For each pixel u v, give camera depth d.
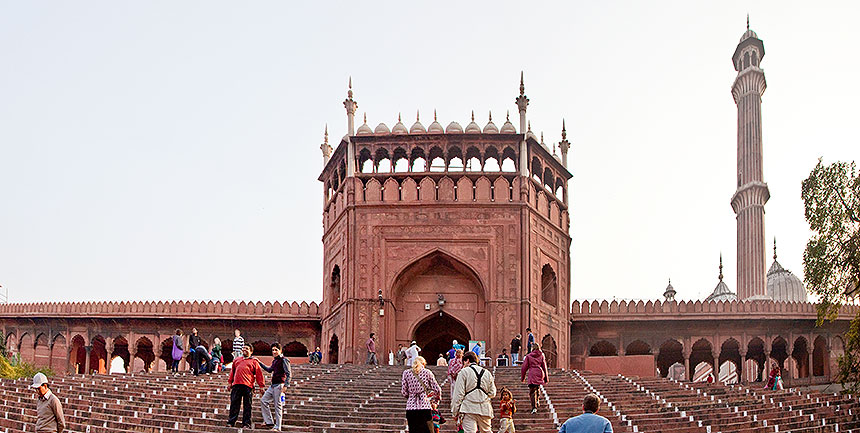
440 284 27.69
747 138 41.81
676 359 33.09
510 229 27.28
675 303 29.66
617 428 12.70
